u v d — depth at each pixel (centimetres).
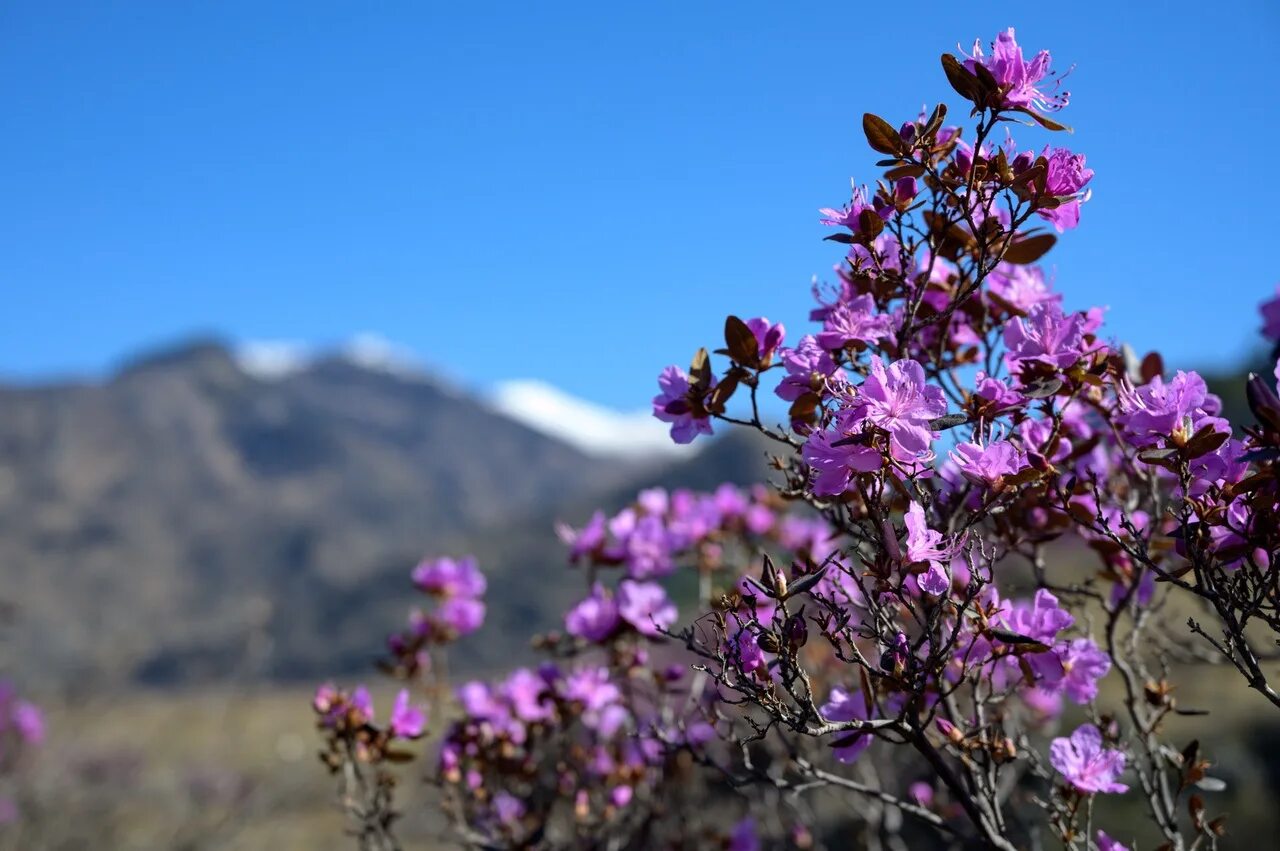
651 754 384
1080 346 229
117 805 920
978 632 208
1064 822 246
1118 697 536
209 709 1157
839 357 237
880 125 217
